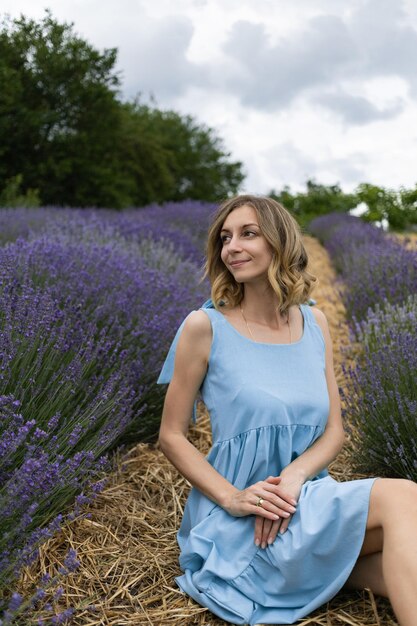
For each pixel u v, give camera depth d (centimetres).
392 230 1410
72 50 1480
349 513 169
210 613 184
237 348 200
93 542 217
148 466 277
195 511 199
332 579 176
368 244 817
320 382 203
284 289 205
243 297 210
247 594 181
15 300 262
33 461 161
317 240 1466
